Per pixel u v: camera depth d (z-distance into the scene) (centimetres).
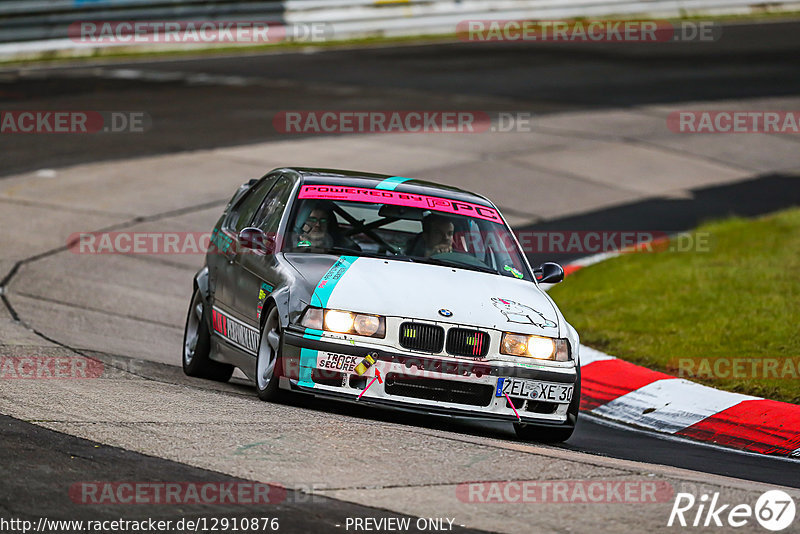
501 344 2562
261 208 3139
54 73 9988
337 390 2492
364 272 2681
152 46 11450
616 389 3400
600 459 2361
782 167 7862
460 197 3142
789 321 3862
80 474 1870
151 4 11369
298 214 2923
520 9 13175
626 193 6925
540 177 7119
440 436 2353
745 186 7275
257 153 7244
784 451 2838
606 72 10825
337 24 12400
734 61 11462
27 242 5050
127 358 3309
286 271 2705
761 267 4750
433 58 11419
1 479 1805
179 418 2320
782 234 5497
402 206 3008
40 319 3769
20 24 10762
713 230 5756
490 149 7769
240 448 2102
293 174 3119
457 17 13000
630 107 9344
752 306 4097
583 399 3425
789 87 10231
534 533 1717
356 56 11456
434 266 2820
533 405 2598
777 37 12988
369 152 7444
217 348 3100
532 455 2228
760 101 9662
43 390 2528
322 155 7262
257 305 2786
